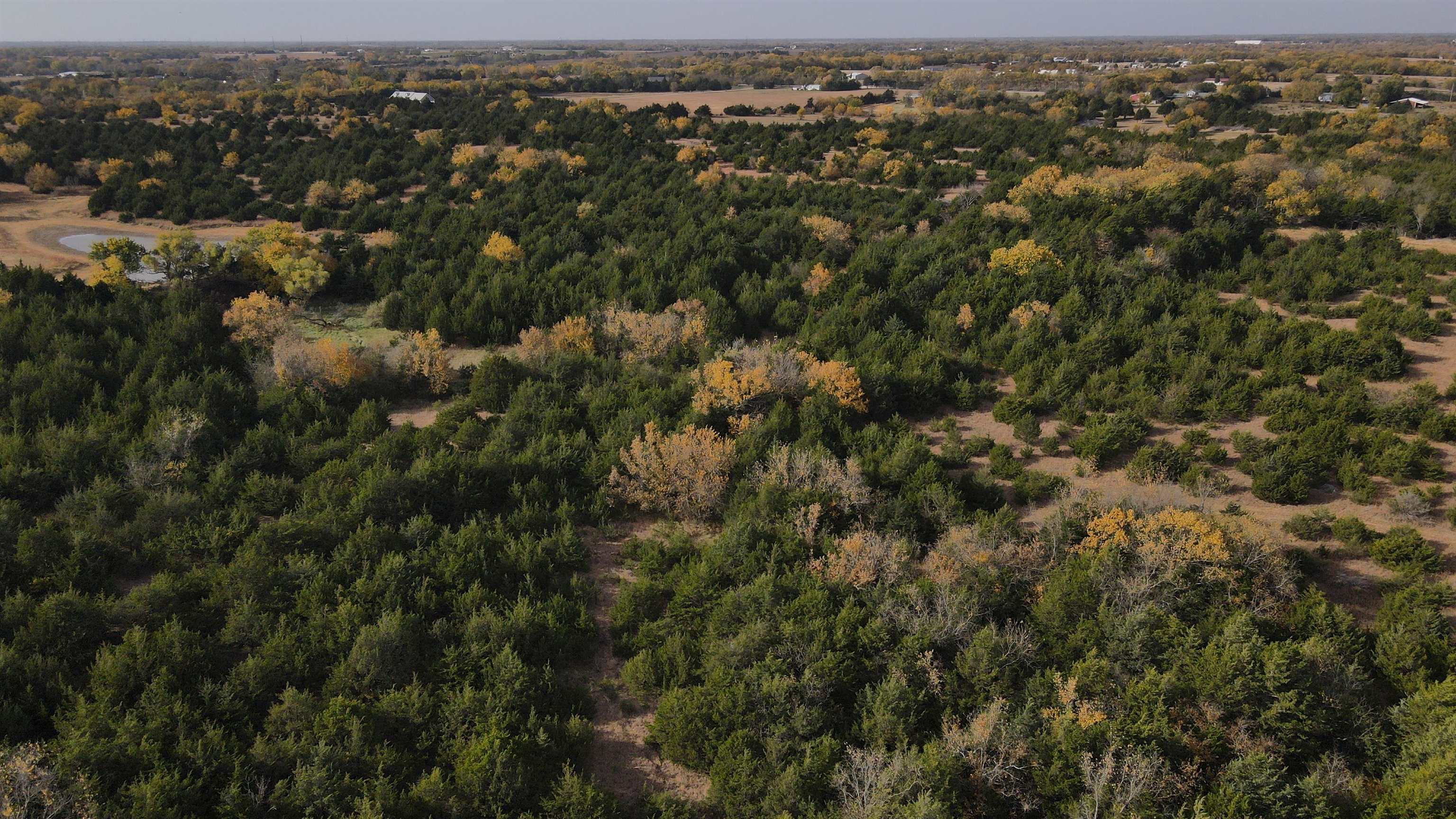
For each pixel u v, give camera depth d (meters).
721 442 33.56
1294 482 31.61
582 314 48.22
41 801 16.88
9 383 35.59
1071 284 49.62
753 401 38.12
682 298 50.78
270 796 17.97
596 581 28.16
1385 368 40.53
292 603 24.31
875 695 21.25
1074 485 33.81
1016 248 52.34
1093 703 19.98
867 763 18.75
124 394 36.38
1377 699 21.52
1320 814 17.41
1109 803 17.86
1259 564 25.42
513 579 26.77
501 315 48.75
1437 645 22.52
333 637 22.70
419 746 19.84
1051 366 42.03
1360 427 35.03
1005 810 18.86
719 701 21.02
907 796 18.34
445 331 47.78
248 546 26.12
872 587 25.67
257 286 53.84
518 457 32.97
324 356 39.69
